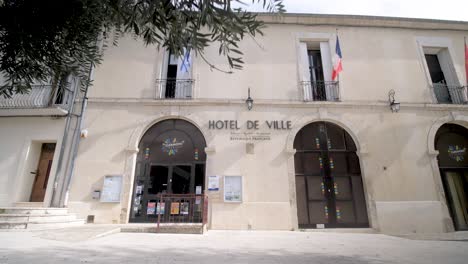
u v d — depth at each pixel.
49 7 1.42
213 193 6.81
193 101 7.54
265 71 7.98
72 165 6.88
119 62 7.91
